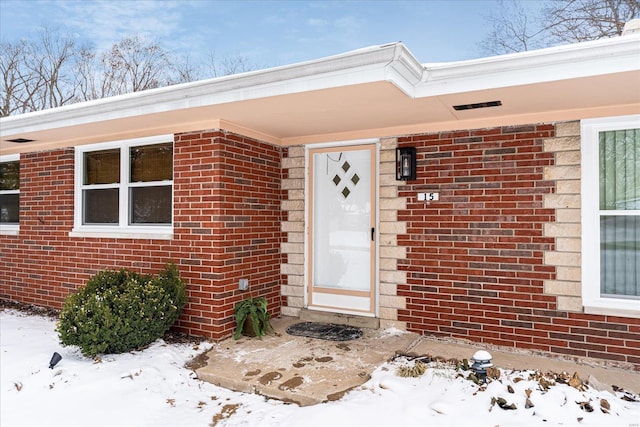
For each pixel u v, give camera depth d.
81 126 5.25
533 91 3.66
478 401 3.18
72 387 3.71
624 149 4.24
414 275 5.14
